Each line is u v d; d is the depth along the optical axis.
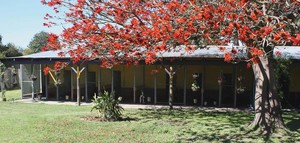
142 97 17.62
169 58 15.29
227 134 9.84
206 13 5.92
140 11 7.99
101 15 8.72
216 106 16.73
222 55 15.66
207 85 18.09
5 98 19.44
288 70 15.80
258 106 10.41
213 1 6.65
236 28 5.89
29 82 20.73
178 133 9.98
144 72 17.77
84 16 8.90
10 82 28.81
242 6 6.11
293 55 15.93
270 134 9.77
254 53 5.87
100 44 8.98
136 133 9.94
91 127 10.69
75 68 18.80
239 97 17.56
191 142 8.93
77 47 9.36
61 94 20.31
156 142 8.93
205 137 9.48
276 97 10.20
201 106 16.66
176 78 18.44
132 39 7.38
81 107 16.16
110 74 19.36
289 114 14.38
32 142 8.80
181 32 6.29
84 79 19.89
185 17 6.59
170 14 6.92
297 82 16.86
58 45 9.49
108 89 19.30
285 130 10.00
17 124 11.03
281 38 5.38
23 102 18.38
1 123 11.20
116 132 10.04
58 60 17.41
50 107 16.27
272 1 6.64
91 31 8.56
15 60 18.11
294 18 7.85
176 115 13.59
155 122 11.66
